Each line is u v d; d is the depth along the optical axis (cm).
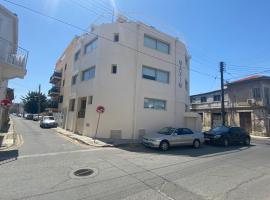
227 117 3356
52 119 3172
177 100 2302
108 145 1525
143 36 2092
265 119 2844
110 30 2020
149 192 632
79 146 1468
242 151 1492
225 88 3403
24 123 3844
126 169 885
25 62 1584
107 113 1900
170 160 1099
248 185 723
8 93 3066
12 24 1834
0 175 758
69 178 748
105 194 609
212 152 1414
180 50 2412
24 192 610
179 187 685
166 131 1578
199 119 2455
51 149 1302
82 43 2403
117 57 1964
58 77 3784
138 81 1998
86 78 2262
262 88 2931
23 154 1126
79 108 2339
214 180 770
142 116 1998
